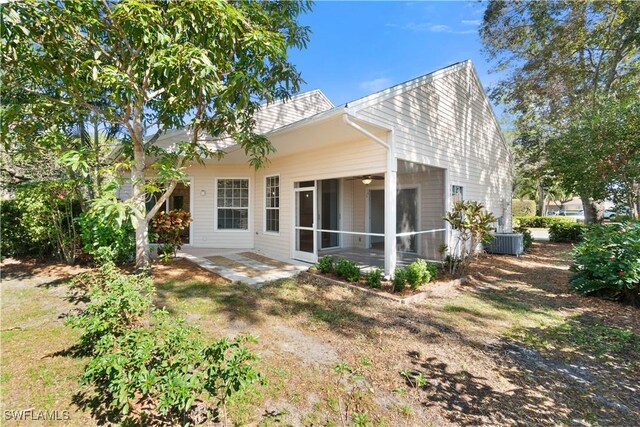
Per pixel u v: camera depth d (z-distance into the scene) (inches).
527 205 1051.9
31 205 255.3
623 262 183.3
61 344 124.1
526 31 458.0
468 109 348.2
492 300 198.5
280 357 120.7
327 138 248.7
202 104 207.6
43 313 156.4
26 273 235.5
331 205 398.6
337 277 239.5
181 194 416.5
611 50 425.7
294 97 397.7
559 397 99.1
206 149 230.8
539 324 158.9
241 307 174.9
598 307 184.5
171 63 146.6
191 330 89.8
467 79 343.9
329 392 99.0
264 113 369.4
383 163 232.7
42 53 167.5
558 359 123.4
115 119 202.4
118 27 163.8
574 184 307.9
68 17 154.3
